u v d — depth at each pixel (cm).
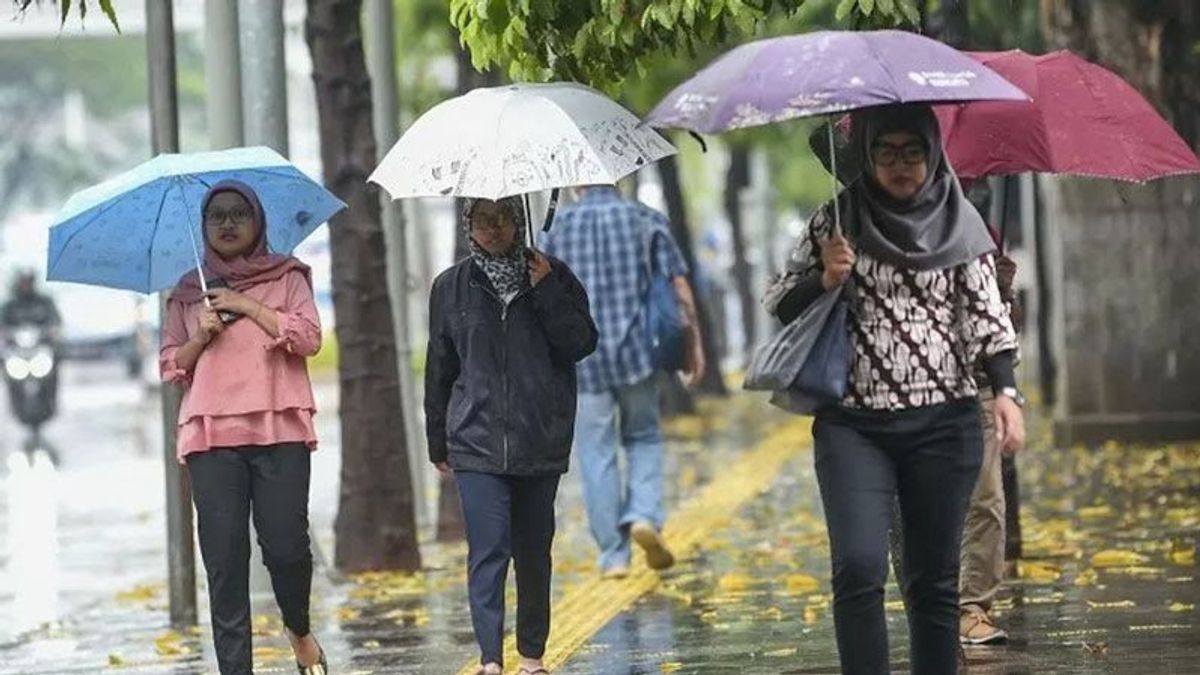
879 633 1769
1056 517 3712
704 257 14162
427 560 3722
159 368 2169
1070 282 5088
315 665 2236
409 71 6744
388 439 3544
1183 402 5059
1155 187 5053
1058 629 2505
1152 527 3512
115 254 2233
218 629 2148
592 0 2150
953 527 1806
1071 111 2173
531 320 2188
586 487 3198
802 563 3316
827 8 5697
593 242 3144
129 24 6594
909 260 1764
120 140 19125
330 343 11144
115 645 2973
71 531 4794
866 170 1783
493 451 2177
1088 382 5091
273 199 2242
